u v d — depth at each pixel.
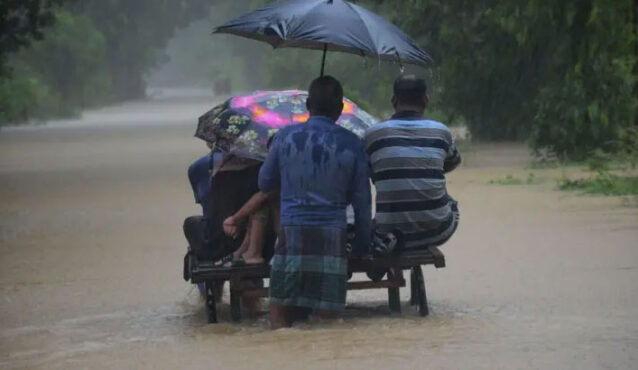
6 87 127.81
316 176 17.97
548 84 59.22
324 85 18.42
